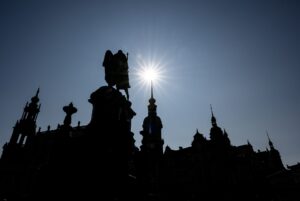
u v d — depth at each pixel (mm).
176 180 40719
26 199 5926
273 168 46531
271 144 51969
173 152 46438
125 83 9047
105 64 8906
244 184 39656
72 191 5707
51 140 34812
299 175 38250
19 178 30125
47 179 5875
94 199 5754
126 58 9359
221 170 41250
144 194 7480
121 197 6367
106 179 6215
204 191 39125
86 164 6227
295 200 36594
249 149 45781
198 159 42969
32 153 34031
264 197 38500
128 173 7152
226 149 43688
